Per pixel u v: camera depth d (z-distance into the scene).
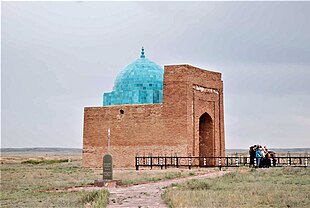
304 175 21.17
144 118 31.72
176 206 11.81
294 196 13.71
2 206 14.02
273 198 13.31
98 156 33.28
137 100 33.75
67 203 14.05
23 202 14.89
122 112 32.62
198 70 32.00
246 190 15.55
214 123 33.62
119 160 32.25
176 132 30.39
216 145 33.66
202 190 15.90
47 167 36.00
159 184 19.36
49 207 13.30
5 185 20.75
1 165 41.69
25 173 28.22
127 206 12.76
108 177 19.86
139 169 29.81
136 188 18.03
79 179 23.31
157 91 34.09
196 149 31.00
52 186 19.78
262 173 22.52
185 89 30.42
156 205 12.90
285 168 25.36
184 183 18.17
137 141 31.75
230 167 30.58
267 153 28.58
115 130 32.72
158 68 36.12
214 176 22.20
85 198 14.41
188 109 30.44
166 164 29.23
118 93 34.88
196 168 29.41
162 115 31.05
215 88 33.81
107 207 12.58
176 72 30.84
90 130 33.75
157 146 30.95
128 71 35.59
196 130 31.30
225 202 12.75
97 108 33.66
